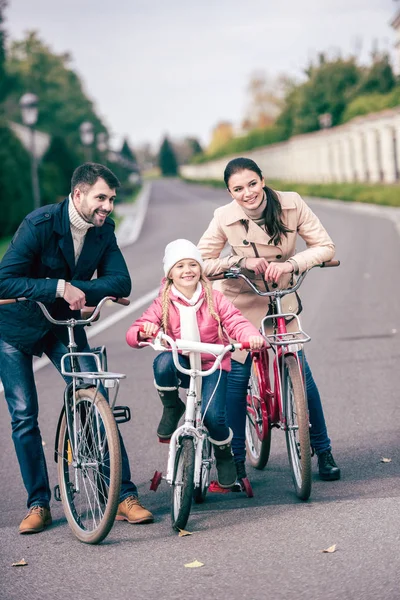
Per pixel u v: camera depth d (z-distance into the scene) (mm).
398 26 73750
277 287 6391
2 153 40125
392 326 12719
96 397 5340
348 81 88750
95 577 4738
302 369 6082
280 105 107375
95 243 5719
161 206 63500
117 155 98812
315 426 6328
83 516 5660
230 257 6273
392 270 19547
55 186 49000
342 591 4254
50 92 104688
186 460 5316
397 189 46469
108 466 5430
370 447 7074
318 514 5453
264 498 5988
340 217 40031
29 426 5773
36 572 4895
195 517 5660
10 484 6820
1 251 30734
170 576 4652
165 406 5770
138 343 5602
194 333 5656
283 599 4227
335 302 15500
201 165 164000
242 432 6340
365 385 9250
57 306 5770
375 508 5449
